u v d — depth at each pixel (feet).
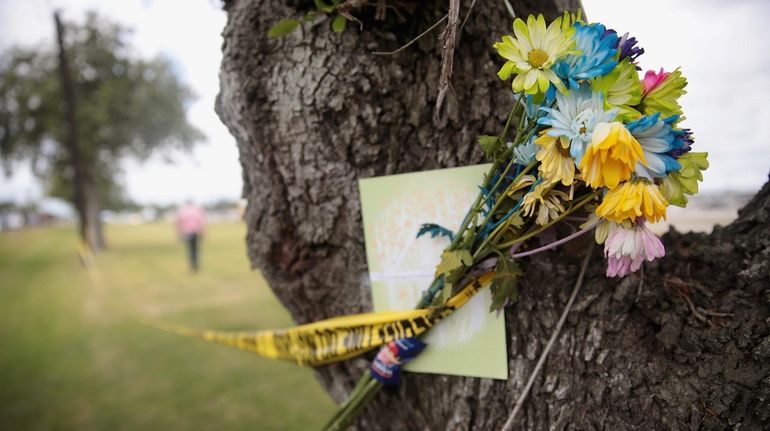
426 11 2.84
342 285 3.25
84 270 34.42
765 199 2.82
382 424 3.39
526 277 2.80
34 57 49.80
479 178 2.80
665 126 1.99
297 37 2.90
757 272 2.60
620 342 2.66
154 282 27.22
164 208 183.21
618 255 2.23
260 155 3.15
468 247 2.71
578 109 2.09
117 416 10.68
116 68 52.13
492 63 2.83
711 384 2.48
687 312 2.65
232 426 9.93
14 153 51.06
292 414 10.36
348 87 2.89
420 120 2.89
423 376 3.11
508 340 2.85
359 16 2.83
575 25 2.17
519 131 2.42
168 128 56.54
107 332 17.47
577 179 2.33
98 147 51.44
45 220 140.56
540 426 2.77
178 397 11.46
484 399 2.94
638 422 2.56
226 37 3.06
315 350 3.34
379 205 3.01
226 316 18.37
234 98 3.08
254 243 3.40
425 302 2.95
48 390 12.50
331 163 3.03
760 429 2.36
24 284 30.96
